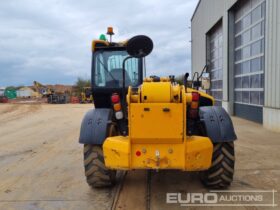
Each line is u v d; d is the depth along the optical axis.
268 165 6.46
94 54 5.75
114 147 4.44
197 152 4.28
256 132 10.79
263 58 12.56
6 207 4.63
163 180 5.64
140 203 4.64
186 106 4.38
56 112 23.39
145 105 4.20
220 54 19.83
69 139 10.55
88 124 4.98
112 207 4.51
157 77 5.25
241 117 15.80
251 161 6.80
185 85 5.00
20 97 60.91
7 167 6.96
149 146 4.32
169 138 4.21
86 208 4.52
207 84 5.90
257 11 13.32
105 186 5.25
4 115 21.83
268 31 11.48
